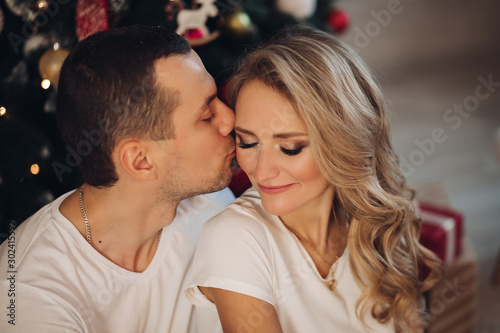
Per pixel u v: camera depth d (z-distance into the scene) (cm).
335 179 104
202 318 112
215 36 156
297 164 99
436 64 396
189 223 117
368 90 109
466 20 438
